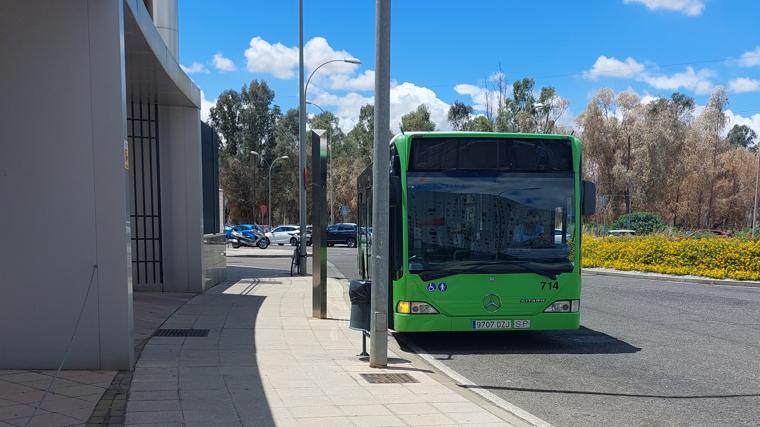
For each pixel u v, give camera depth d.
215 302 12.48
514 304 8.31
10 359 6.22
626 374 7.23
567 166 8.68
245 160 74.31
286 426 4.88
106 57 6.30
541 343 9.23
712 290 16.80
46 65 6.23
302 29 20.36
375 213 7.21
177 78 11.20
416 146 8.48
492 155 8.55
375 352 7.21
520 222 8.48
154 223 13.45
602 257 23.84
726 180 52.97
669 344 9.12
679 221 52.62
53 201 6.25
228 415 5.11
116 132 6.34
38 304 6.26
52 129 6.24
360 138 79.81
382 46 7.07
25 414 4.86
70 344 6.31
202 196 13.71
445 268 8.26
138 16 7.82
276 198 73.50
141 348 7.84
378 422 5.07
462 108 66.69
